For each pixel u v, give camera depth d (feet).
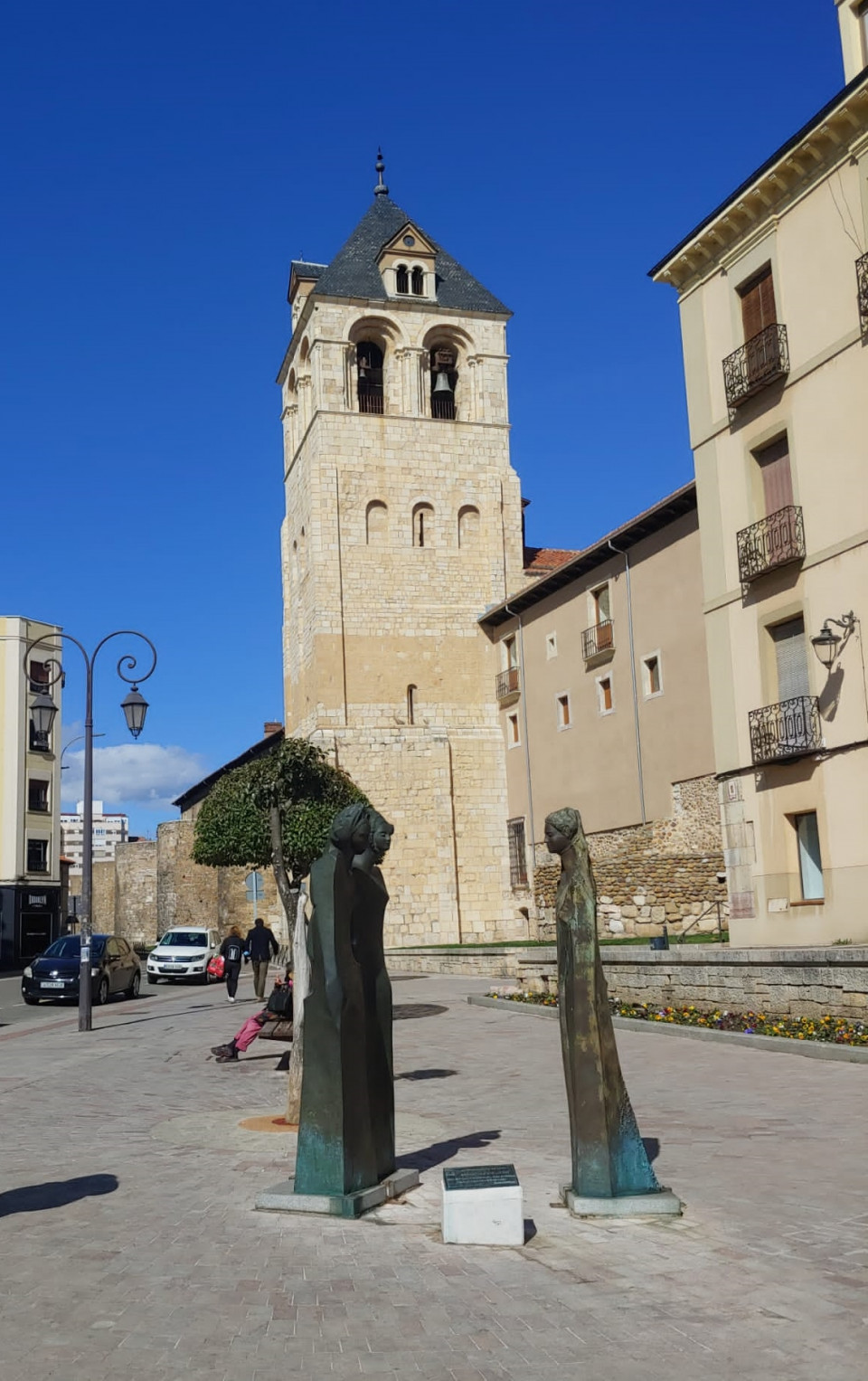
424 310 157.38
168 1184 28.27
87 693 78.23
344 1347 17.65
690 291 82.94
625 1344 17.67
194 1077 48.60
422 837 144.36
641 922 106.11
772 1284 20.13
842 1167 28.30
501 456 157.48
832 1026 49.01
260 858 87.45
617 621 116.67
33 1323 18.60
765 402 75.41
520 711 142.00
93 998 100.27
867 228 66.95
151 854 248.32
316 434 151.33
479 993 84.58
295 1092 37.06
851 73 75.31
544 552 166.40
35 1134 35.78
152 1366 16.92
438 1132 34.86
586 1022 25.43
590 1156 25.04
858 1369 16.51
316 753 87.40
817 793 70.13
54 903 190.70
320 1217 24.95
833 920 65.57
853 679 67.67
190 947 137.08
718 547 79.61
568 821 25.86
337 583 148.56
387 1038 28.19
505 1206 22.91
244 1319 18.81
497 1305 19.45
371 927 27.94
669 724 107.14
